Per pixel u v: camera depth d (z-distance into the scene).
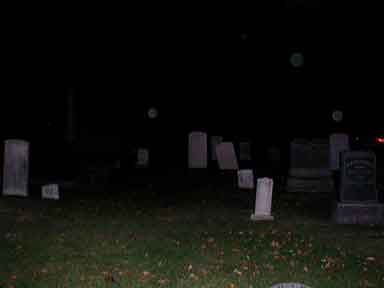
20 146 14.24
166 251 9.19
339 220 11.78
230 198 15.09
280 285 5.54
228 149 20.62
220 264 8.42
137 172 20.05
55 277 7.70
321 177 16.03
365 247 9.67
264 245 9.66
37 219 11.65
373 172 11.80
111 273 7.92
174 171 20.31
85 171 18.02
